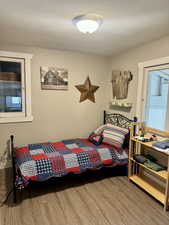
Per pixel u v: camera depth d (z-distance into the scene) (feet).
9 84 9.77
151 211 6.43
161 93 7.98
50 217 6.02
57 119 11.03
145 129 8.82
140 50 9.09
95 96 12.07
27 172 6.88
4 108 9.80
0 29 7.08
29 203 6.79
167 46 7.52
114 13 5.56
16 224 5.69
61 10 5.41
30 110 10.16
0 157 9.84
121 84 10.61
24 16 5.86
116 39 8.18
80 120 11.78
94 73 11.76
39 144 9.76
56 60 10.47
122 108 10.66
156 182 8.03
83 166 8.01
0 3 4.97
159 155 7.90
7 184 8.18
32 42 8.92
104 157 8.54
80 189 7.87
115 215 6.17
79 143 10.02
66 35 7.77
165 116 7.80
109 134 9.61
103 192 7.64
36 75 10.08
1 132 9.68
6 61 9.48
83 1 4.85
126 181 8.65
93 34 7.57
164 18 5.89
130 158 8.52
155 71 8.27
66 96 11.09
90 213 6.25
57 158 7.66
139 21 6.16
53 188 7.91
